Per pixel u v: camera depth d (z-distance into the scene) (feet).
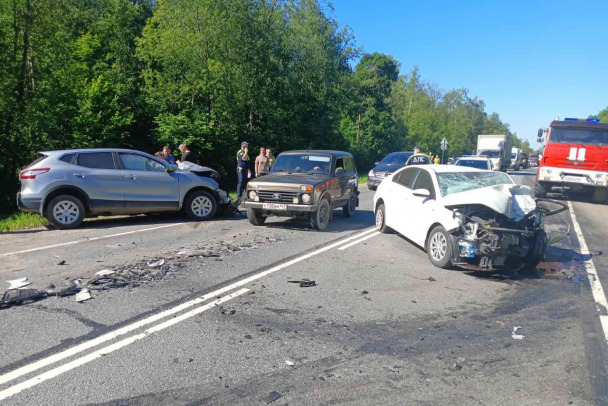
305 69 106.63
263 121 93.04
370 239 29.68
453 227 22.20
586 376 12.28
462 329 15.31
